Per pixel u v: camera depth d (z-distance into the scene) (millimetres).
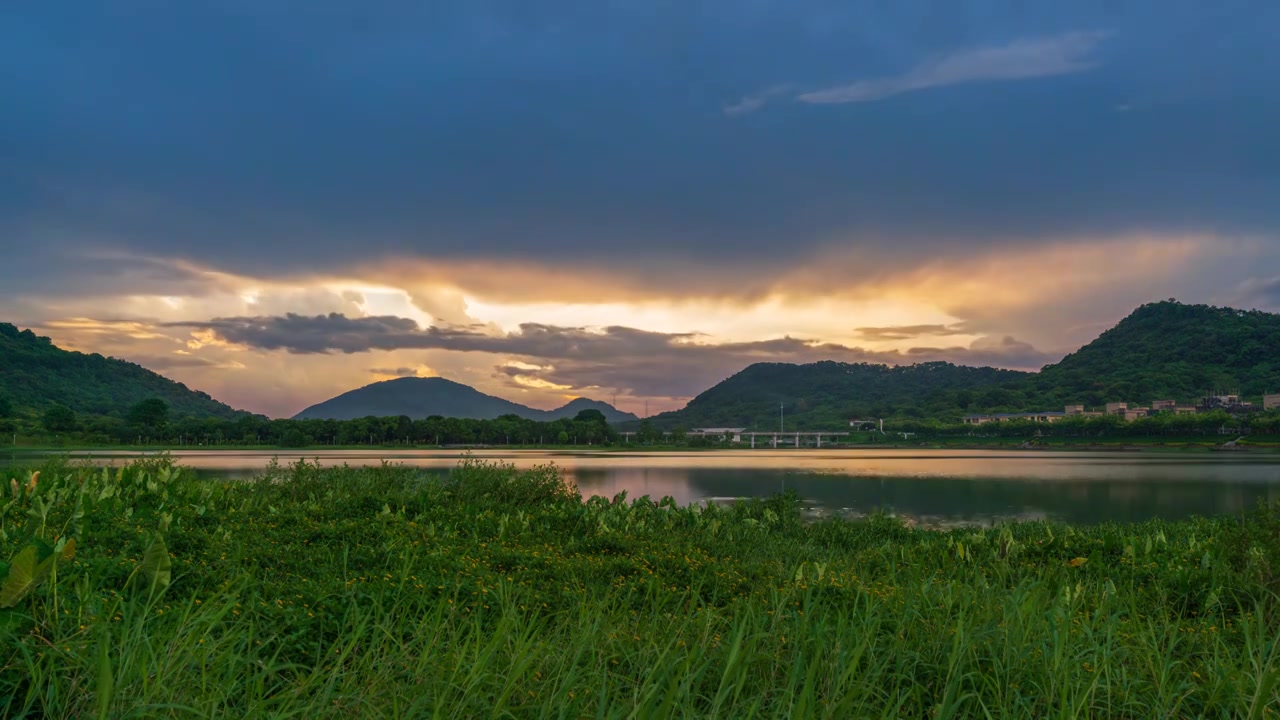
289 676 5188
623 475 65000
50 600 5109
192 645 4551
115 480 13297
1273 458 112188
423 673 4613
